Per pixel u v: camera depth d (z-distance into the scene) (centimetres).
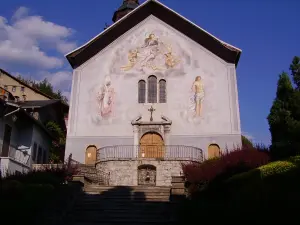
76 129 2719
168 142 2617
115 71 2845
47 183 1577
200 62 2794
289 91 2394
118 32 2934
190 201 1415
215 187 1553
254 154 1650
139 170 2355
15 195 1273
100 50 2909
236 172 1551
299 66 2441
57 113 3622
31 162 2647
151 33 2916
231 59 2770
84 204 1598
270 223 1003
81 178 1797
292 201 958
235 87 2697
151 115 2702
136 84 2797
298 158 1222
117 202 1625
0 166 2183
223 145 2569
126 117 2720
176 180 1555
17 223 1190
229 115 2638
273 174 1196
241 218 1116
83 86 2822
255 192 1106
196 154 2556
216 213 1226
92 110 2759
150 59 2852
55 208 1409
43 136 2991
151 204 1590
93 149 2669
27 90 4553
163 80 2803
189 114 2678
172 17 2908
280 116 2320
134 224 1396
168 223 1401
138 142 2641
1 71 4556
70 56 2800
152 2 2894
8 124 2484
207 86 2725
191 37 2864
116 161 2372
